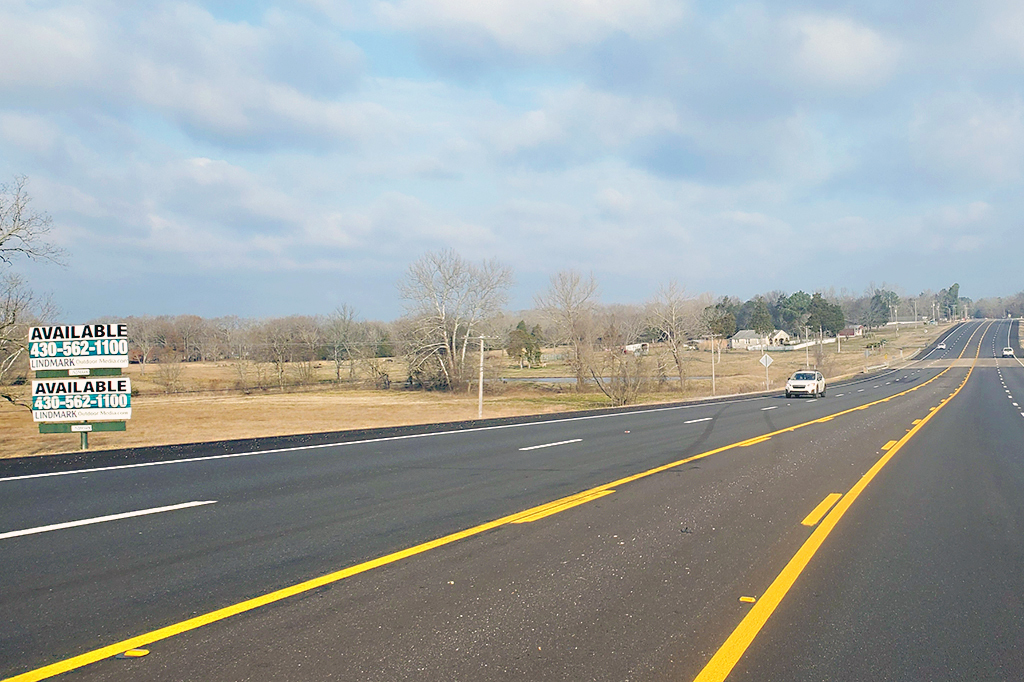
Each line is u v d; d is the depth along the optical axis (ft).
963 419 87.76
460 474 41.68
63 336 48.39
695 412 104.83
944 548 25.43
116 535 25.95
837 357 420.77
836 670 15.02
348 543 25.18
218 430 109.40
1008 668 15.21
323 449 53.57
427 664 14.96
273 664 14.88
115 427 48.49
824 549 25.08
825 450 55.11
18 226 103.65
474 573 21.59
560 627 17.20
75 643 15.97
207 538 25.68
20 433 114.11
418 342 237.45
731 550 24.68
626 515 30.30
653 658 15.46
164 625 17.08
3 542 24.77
